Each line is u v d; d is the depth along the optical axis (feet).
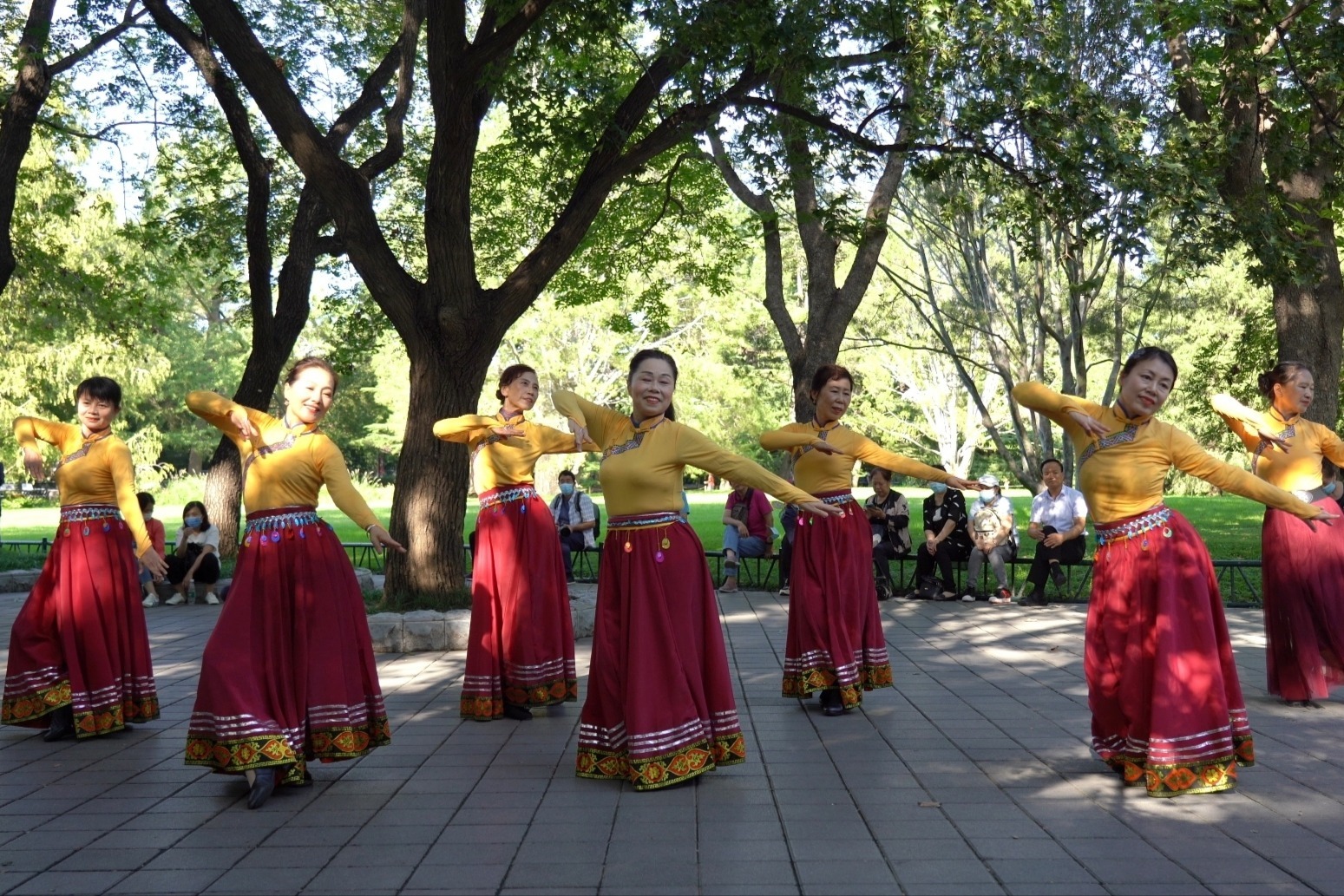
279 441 17.35
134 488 20.51
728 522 46.03
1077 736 20.18
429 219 32.63
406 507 33.17
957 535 41.86
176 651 32.14
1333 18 37.19
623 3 31.91
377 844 14.57
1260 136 37.40
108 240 88.33
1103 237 33.14
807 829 14.98
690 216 54.24
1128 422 16.98
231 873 13.55
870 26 33.45
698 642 17.42
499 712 22.24
